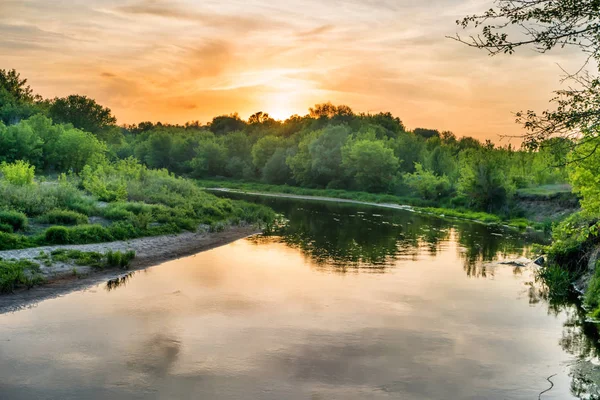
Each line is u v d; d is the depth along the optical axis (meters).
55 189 30.22
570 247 20.34
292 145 103.88
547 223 36.97
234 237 30.69
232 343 12.88
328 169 84.00
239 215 38.97
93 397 9.92
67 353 12.01
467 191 52.62
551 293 18.28
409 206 61.72
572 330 14.44
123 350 12.27
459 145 96.00
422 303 16.77
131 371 11.14
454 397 10.28
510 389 10.70
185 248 26.03
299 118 138.38
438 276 20.88
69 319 14.37
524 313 15.94
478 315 15.63
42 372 10.95
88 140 53.88
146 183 42.97
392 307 16.23
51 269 19.19
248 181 101.19
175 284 18.61
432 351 12.65
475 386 10.80
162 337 13.20
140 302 16.20
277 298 17.00
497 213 47.88
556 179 50.44
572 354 12.64
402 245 29.09
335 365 11.70
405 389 10.59
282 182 95.62
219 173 109.25
